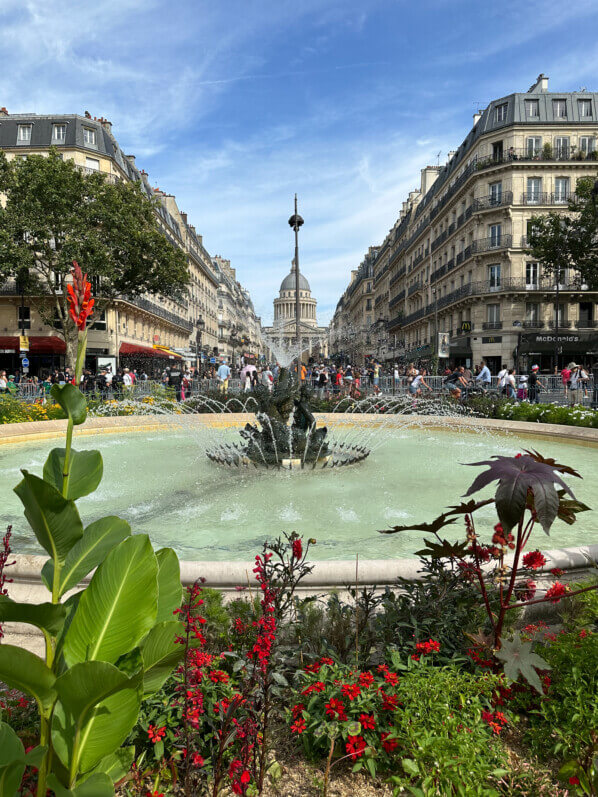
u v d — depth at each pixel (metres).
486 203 35.78
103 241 26.73
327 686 2.03
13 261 25.16
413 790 1.63
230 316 92.50
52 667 1.45
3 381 17.17
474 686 1.98
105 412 14.15
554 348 32.97
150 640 1.51
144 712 1.90
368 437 12.07
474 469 8.01
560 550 3.26
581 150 33.97
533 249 30.91
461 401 16.25
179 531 4.88
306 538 4.64
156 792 1.67
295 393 8.36
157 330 48.59
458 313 40.22
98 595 1.40
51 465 1.61
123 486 6.81
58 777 1.36
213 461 8.46
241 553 4.25
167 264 28.27
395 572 3.03
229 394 18.41
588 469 7.90
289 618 2.64
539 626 2.65
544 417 12.62
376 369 23.23
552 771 1.89
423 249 51.97
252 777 1.80
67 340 28.33
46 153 34.84
